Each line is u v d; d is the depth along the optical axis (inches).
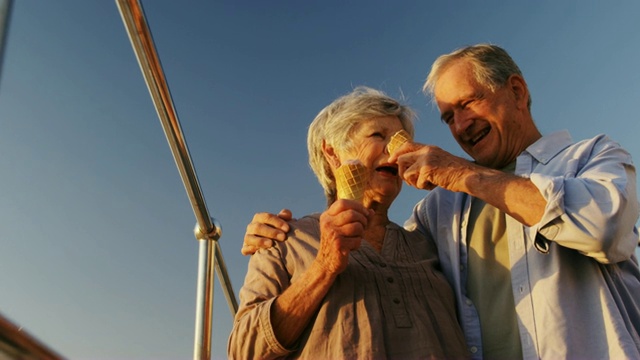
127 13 61.1
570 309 81.9
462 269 96.0
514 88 107.8
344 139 97.4
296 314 79.2
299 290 79.6
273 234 91.0
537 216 81.7
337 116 99.4
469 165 88.1
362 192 89.4
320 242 84.4
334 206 80.3
